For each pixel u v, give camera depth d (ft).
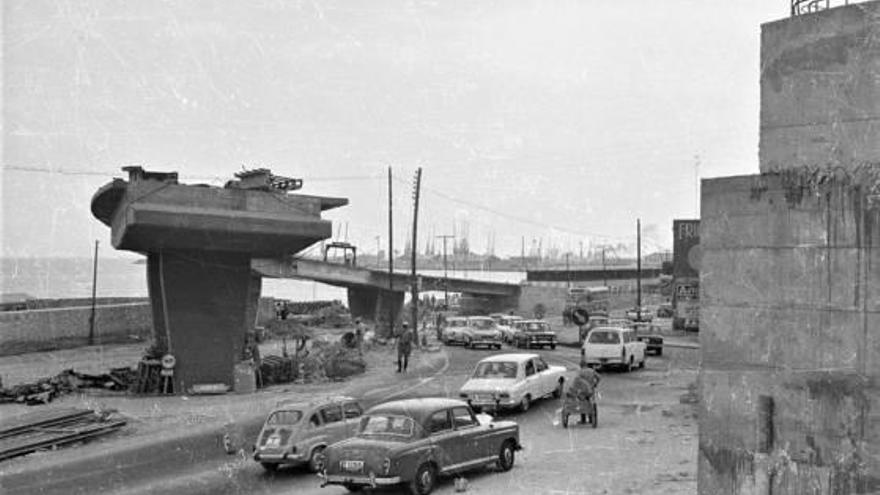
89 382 92.53
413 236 157.89
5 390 84.17
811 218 31.99
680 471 49.60
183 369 89.51
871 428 30.25
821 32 31.91
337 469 45.68
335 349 119.75
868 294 30.53
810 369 31.78
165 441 64.13
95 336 143.02
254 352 95.40
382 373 108.68
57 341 135.23
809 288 31.99
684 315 191.52
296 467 55.36
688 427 65.36
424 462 46.14
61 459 58.18
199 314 90.33
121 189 84.74
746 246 33.73
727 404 33.99
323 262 221.25
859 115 30.94
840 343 31.09
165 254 88.38
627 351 106.63
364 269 231.30
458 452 48.42
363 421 48.44
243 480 51.55
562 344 159.84
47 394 82.74
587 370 67.41
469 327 152.87
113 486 50.26
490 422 51.75
